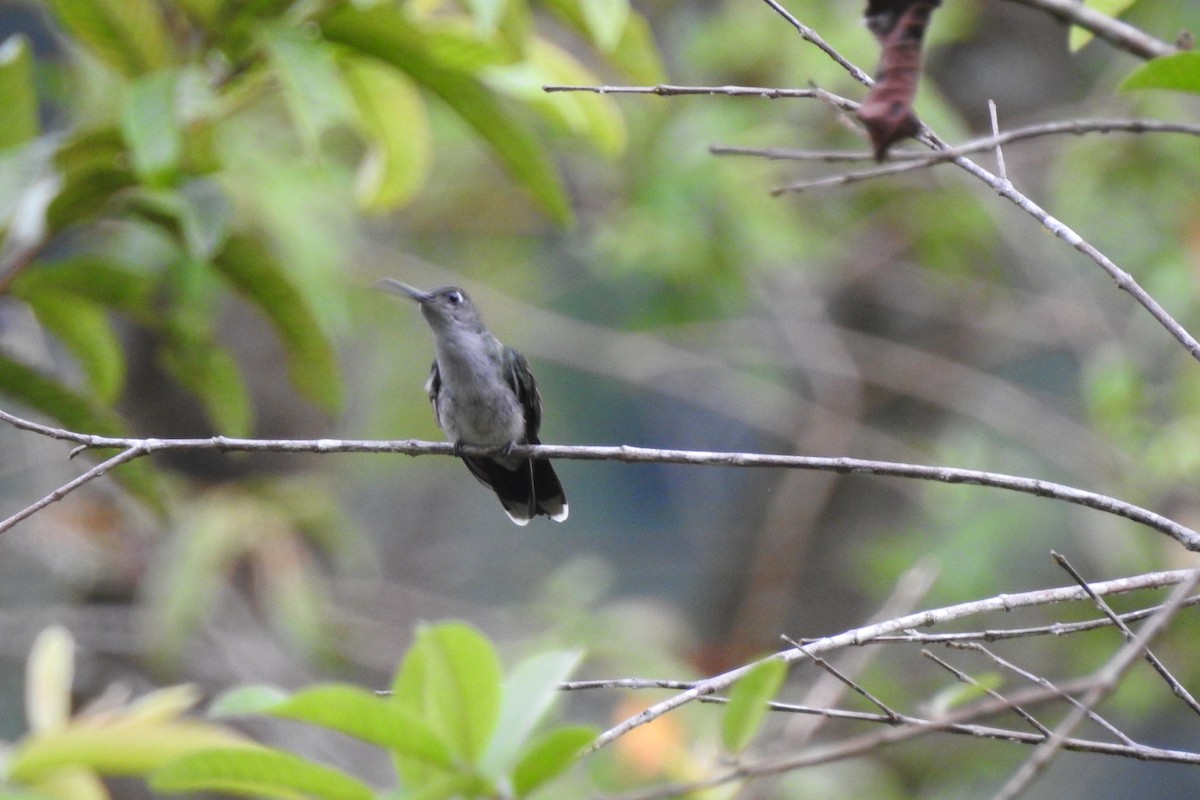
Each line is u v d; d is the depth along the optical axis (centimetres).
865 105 419
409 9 795
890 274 1556
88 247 975
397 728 395
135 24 753
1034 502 1397
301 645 1197
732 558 1591
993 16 1502
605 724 1195
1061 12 617
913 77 416
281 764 401
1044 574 1481
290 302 812
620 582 2181
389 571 1914
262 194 1069
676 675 1174
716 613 1580
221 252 791
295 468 1366
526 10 784
